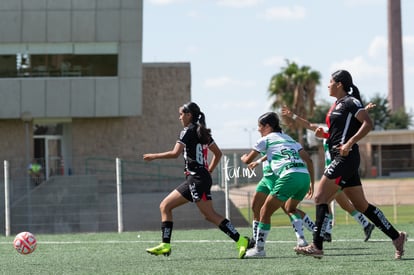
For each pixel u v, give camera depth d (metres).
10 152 95.62
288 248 29.77
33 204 63.75
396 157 135.12
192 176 25.44
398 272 20.45
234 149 97.50
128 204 64.81
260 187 27.06
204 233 42.25
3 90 93.75
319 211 22.95
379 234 36.28
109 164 96.75
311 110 131.12
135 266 24.09
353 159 22.81
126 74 94.44
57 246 35.16
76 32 93.69
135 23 93.94
